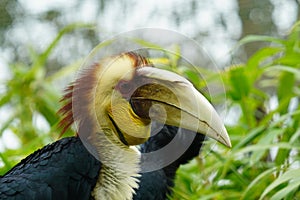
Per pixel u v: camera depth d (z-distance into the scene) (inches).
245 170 396.5
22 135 446.6
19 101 450.6
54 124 412.5
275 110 395.2
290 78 417.1
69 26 461.7
